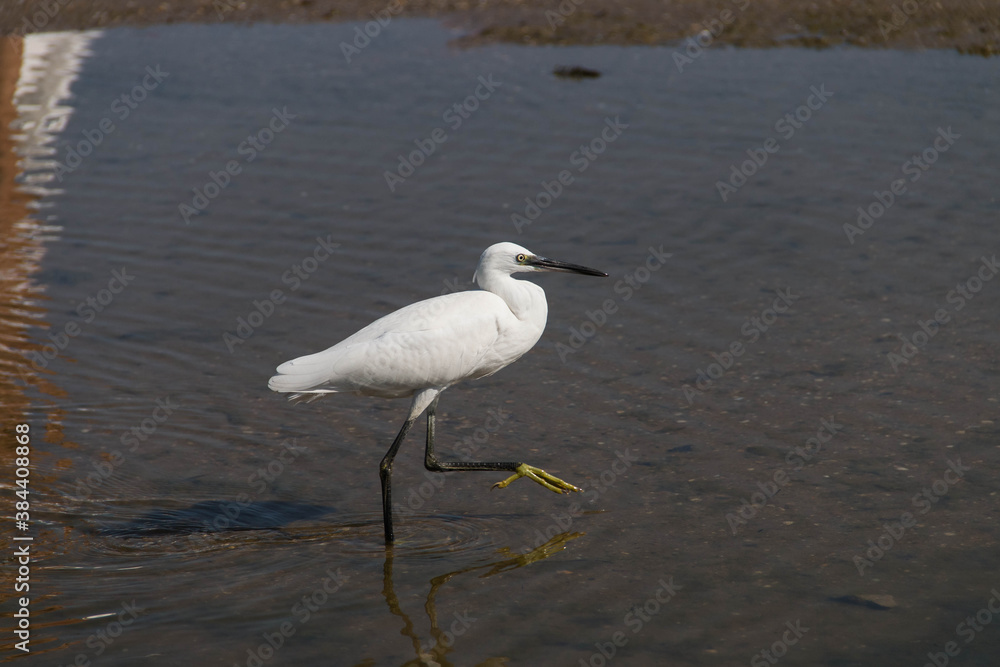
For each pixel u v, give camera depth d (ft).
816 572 30.25
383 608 29.22
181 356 45.98
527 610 29.01
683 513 33.71
